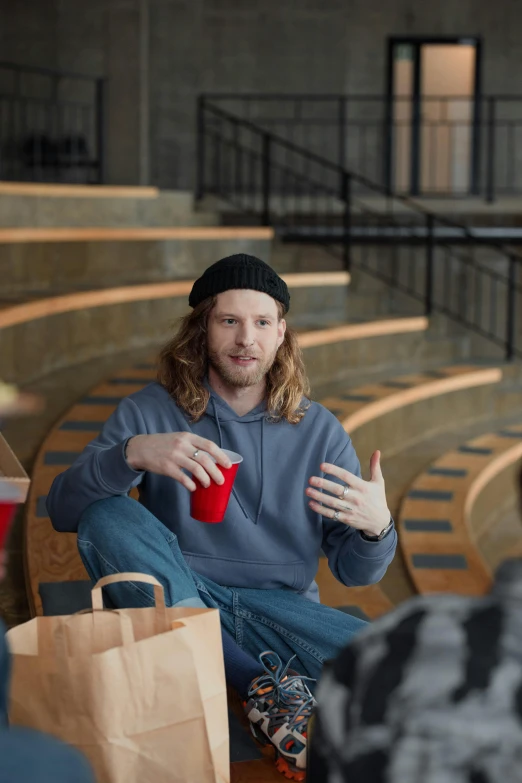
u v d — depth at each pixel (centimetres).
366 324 648
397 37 1086
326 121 1093
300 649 187
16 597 245
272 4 1076
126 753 136
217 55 1082
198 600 178
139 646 136
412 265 833
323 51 1084
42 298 472
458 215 945
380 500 176
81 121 1058
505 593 75
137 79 995
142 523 179
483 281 869
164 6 1074
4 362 443
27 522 278
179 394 195
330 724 78
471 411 648
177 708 138
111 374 492
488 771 71
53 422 396
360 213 930
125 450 174
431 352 717
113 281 596
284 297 194
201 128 907
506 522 500
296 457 195
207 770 141
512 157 1112
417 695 73
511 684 72
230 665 181
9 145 946
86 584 241
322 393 566
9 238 495
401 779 73
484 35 1091
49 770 67
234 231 704
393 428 554
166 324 591
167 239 651
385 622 79
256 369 190
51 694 136
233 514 192
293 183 1102
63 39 1052
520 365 724
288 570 194
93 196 670
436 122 1109
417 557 352
